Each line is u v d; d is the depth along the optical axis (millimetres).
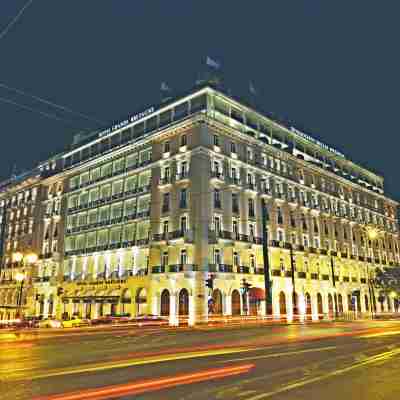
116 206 51812
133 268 46531
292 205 52656
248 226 45625
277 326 30047
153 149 47500
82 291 51438
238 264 43344
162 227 44281
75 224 57469
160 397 6875
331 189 62156
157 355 12555
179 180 43062
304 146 59406
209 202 41500
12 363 11039
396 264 74125
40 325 33438
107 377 8734
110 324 35000
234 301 41438
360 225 66375
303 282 50281
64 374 9164
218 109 45938
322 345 15195
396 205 81438
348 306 58188
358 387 7613
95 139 57938
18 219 68750
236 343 16312
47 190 65250
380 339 17672
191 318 37969
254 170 48156
